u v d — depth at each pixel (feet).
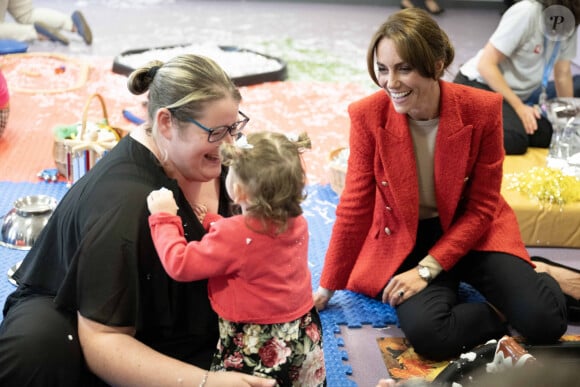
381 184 7.78
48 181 11.07
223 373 5.49
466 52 19.54
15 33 18.07
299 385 5.86
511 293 7.72
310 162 12.16
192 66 5.43
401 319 7.77
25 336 5.64
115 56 17.60
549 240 9.89
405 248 7.97
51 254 6.00
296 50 18.90
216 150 5.56
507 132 11.39
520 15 11.39
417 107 7.29
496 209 8.11
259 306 5.61
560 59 12.38
